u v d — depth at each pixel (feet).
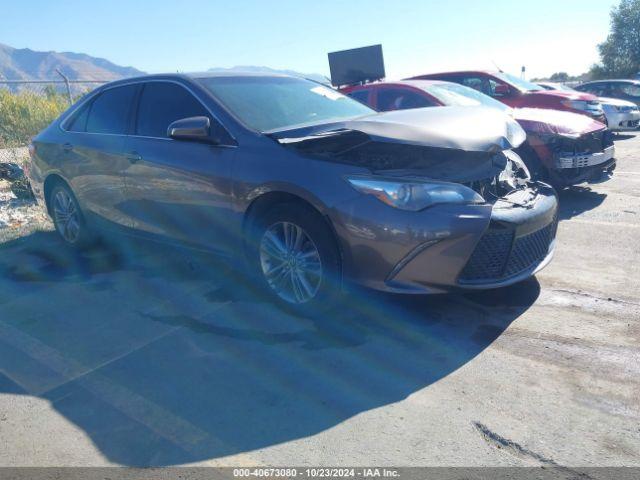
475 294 13.62
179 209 14.38
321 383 10.15
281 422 9.05
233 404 9.60
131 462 8.23
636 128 50.24
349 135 11.94
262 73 16.69
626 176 28.99
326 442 8.52
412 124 12.65
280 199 12.59
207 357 11.22
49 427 9.15
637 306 12.76
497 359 10.69
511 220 11.77
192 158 13.80
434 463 7.97
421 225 10.87
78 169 17.08
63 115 18.48
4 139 40.73
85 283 15.52
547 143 21.85
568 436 8.44
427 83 25.96
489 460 7.99
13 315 13.53
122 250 17.57
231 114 13.73
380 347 11.36
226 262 14.20
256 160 12.61
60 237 19.07
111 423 9.20
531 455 8.06
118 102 16.44
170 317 13.14
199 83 14.74
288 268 12.73
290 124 13.96
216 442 8.62
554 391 9.60
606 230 18.88
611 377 9.94
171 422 9.16
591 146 22.72
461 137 12.24
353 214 11.19
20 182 26.66
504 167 13.19
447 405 9.33
